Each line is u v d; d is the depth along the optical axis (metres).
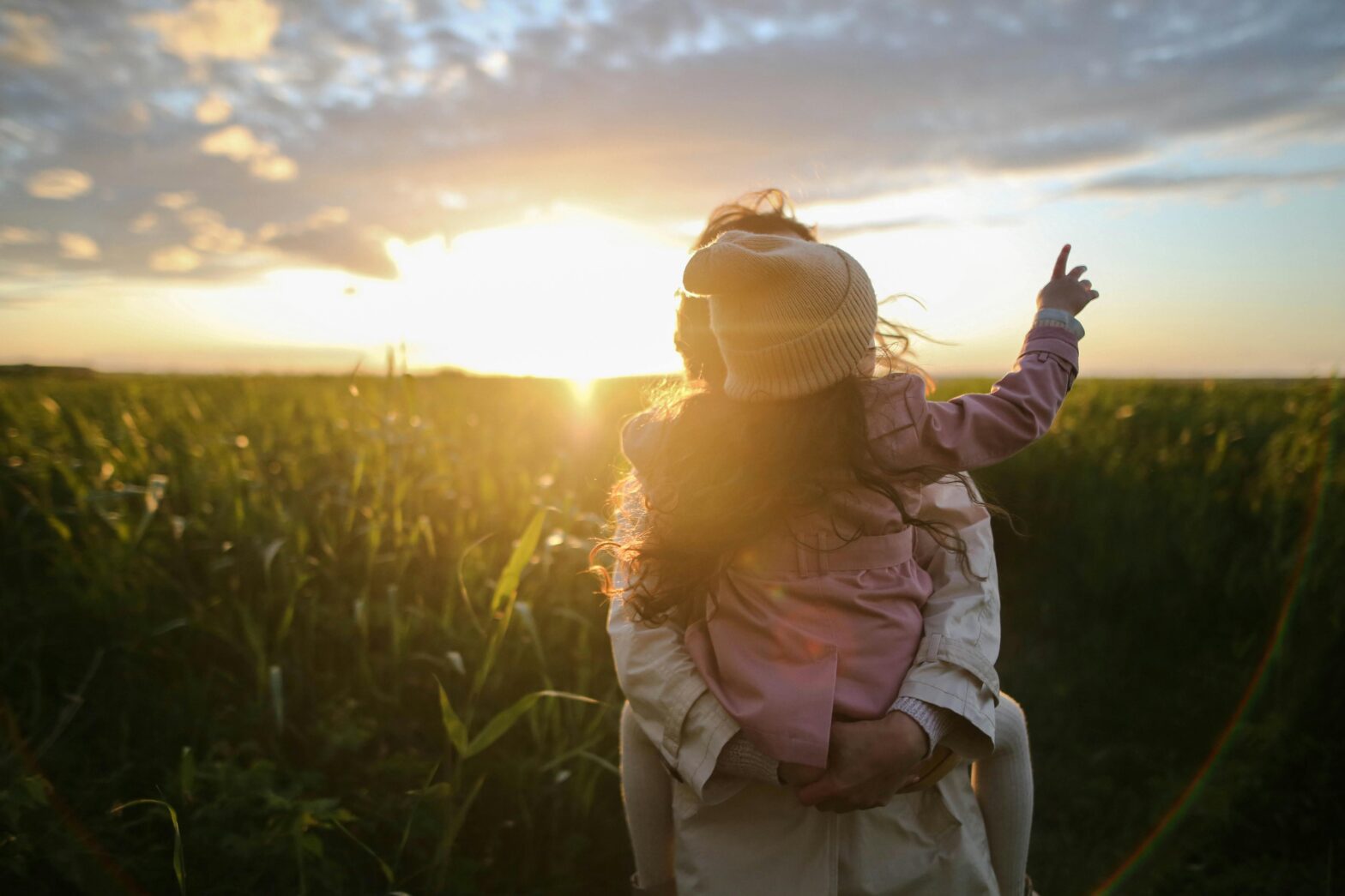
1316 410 5.05
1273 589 3.71
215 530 3.63
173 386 9.44
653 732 1.43
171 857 2.15
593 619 3.40
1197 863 2.59
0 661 2.99
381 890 2.30
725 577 1.44
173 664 3.11
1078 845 2.81
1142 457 5.69
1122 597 4.32
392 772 2.64
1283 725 2.94
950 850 1.45
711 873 1.43
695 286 1.30
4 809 2.03
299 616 3.32
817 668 1.32
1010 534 5.21
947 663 1.32
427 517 4.12
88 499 3.51
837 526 1.38
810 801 1.27
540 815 2.67
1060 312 1.50
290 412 6.64
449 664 3.01
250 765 2.62
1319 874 2.41
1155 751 3.21
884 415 1.35
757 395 1.32
